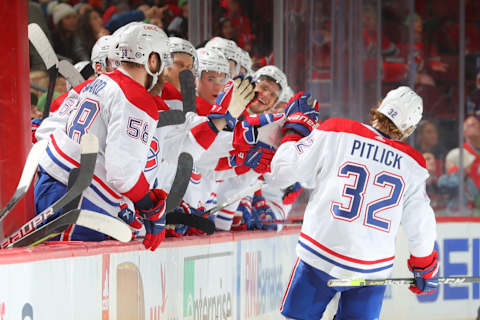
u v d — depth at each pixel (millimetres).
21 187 7699
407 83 25219
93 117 8516
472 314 18188
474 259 18234
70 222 7906
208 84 11977
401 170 9656
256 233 13125
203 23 16156
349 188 9477
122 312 8672
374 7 23906
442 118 25000
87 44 18672
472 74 27500
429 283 10258
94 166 7898
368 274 9539
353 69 23641
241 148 10773
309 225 9656
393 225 9625
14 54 8234
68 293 7609
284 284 14648
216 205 12117
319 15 21641
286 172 9797
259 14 18391
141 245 9070
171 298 9977
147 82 9047
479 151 24766
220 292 11680
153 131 8578
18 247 7684
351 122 9789
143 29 8805
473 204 24422
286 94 15562
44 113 10477
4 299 6691
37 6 17688
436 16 26156
